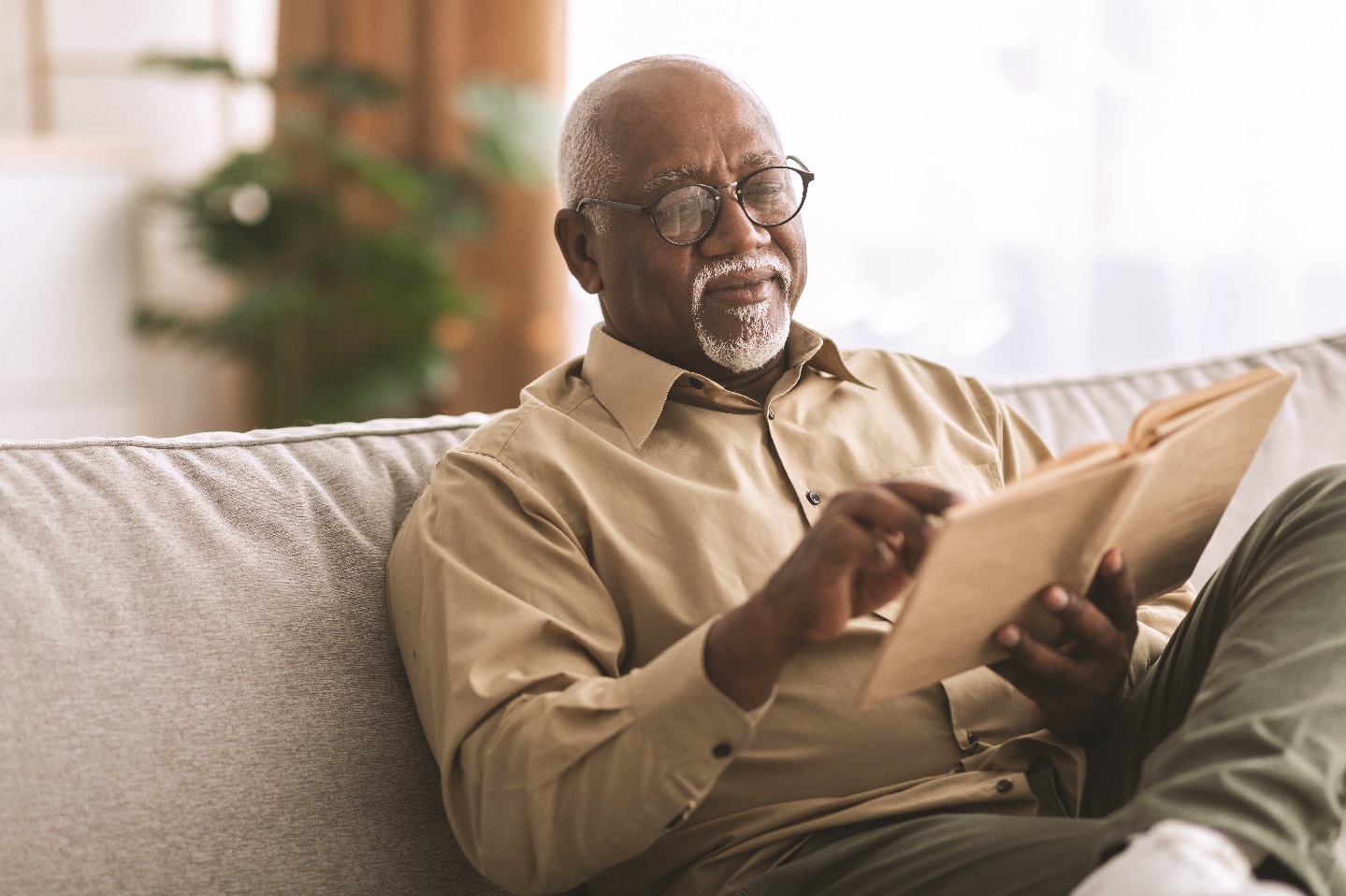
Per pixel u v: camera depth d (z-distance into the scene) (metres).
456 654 1.14
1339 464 1.12
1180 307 3.43
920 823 1.10
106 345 3.78
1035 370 3.63
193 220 3.87
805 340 1.41
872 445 1.37
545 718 1.06
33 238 3.63
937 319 3.73
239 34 4.34
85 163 3.69
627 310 1.37
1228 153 3.33
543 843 1.06
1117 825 0.88
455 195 3.92
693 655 1.01
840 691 1.19
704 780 1.02
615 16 3.87
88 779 1.08
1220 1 3.29
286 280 3.88
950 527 0.84
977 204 3.64
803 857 1.14
